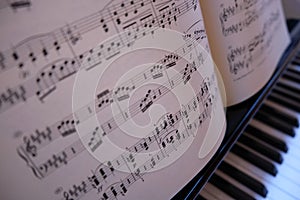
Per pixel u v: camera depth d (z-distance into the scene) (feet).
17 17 1.69
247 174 2.53
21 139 1.84
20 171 1.87
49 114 1.88
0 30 1.66
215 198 2.47
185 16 2.10
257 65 2.49
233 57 2.39
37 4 1.73
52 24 1.81
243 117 2.52
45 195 1.91
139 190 2.08
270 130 2.71
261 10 2.45
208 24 2.31
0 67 1.70
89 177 1.97
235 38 2.36
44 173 1.90
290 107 2.82
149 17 2.01
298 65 3.14
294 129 2.70
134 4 1.97
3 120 1.76
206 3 2.26
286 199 2.42
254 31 2.43
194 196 2.28
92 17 1.90
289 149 2.62
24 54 1.75
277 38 2.66
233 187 2.48
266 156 2.60
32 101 1.83
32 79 1.81
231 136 2.45
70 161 1.93
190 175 2.21
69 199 1.95
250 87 2.50
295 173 2.51
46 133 1.88
